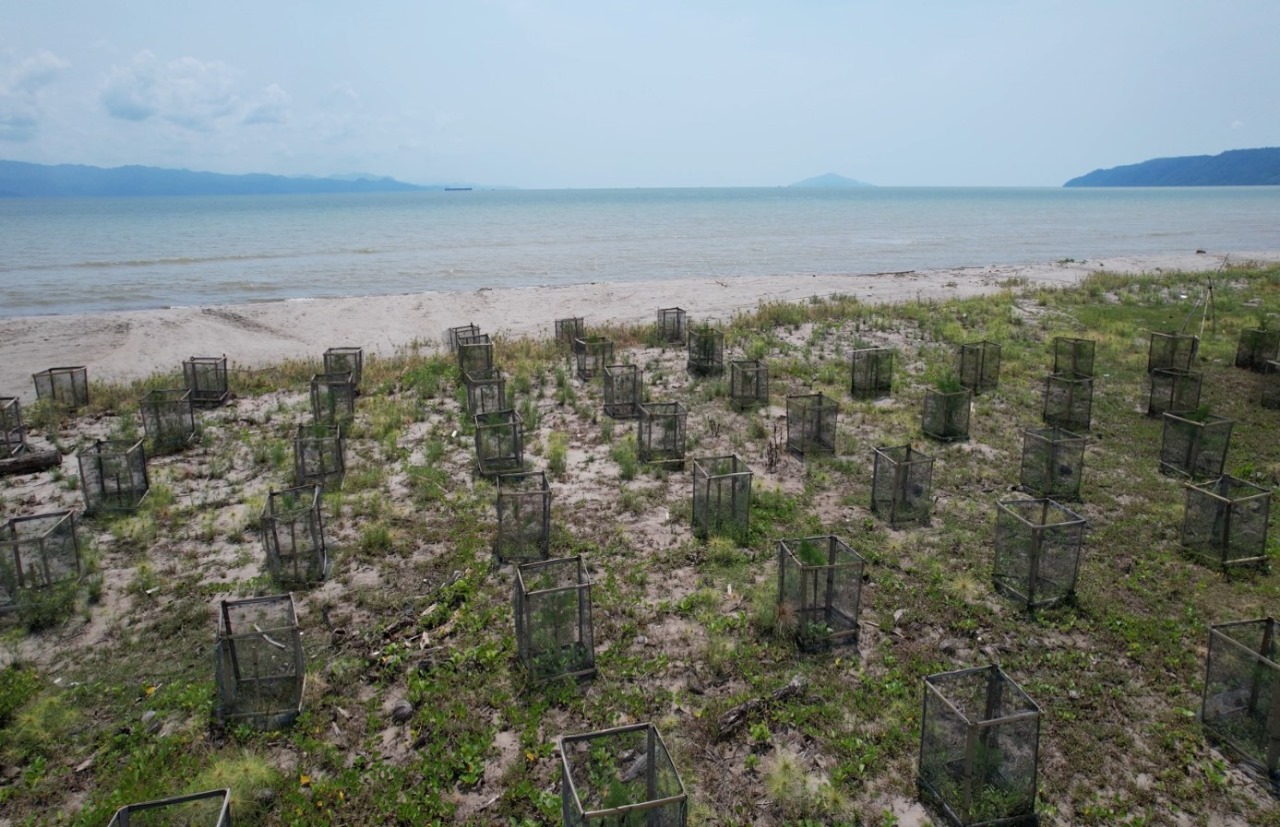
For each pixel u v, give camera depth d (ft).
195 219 433.07
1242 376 73.67
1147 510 46.47
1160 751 28.14
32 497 50.90
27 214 516.73
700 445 58.34
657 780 24.47
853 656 33.30
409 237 284.82
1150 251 225.15
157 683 32.40
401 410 66.85
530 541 42.29
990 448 56.85
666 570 40.40
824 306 111.14
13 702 30.58
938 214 464.65
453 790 26.73
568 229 329.72
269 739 29.12
